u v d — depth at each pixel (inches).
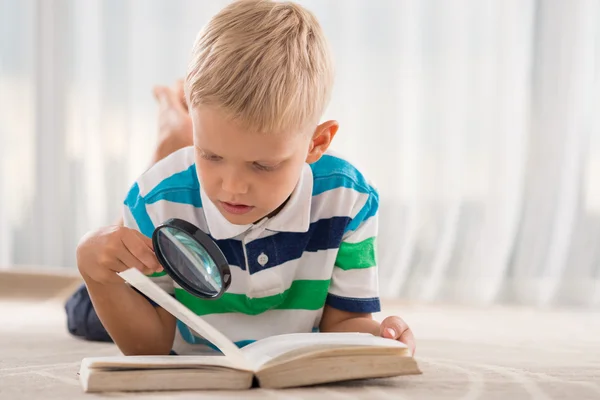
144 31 104.2
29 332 61.6
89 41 104.3
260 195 37.5
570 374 40.2
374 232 46.4
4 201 104.0
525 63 102.6
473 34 102.7
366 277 45.4
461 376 38.9
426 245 102.9
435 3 102.4
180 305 31.5
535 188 103.3
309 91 38.4
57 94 105.0
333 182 44.7
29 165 105.6
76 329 57.2
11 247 105.5
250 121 35.8
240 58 36.9
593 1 102.5
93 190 104.7
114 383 32.6
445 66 102.6
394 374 33.6
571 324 77.2
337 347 33.8
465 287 102.6
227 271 34.6
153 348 43.6
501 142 102.2
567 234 102.5
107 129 104.4
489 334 66.0
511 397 33.5
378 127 102.8
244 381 33.1
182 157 45.6
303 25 40.8
